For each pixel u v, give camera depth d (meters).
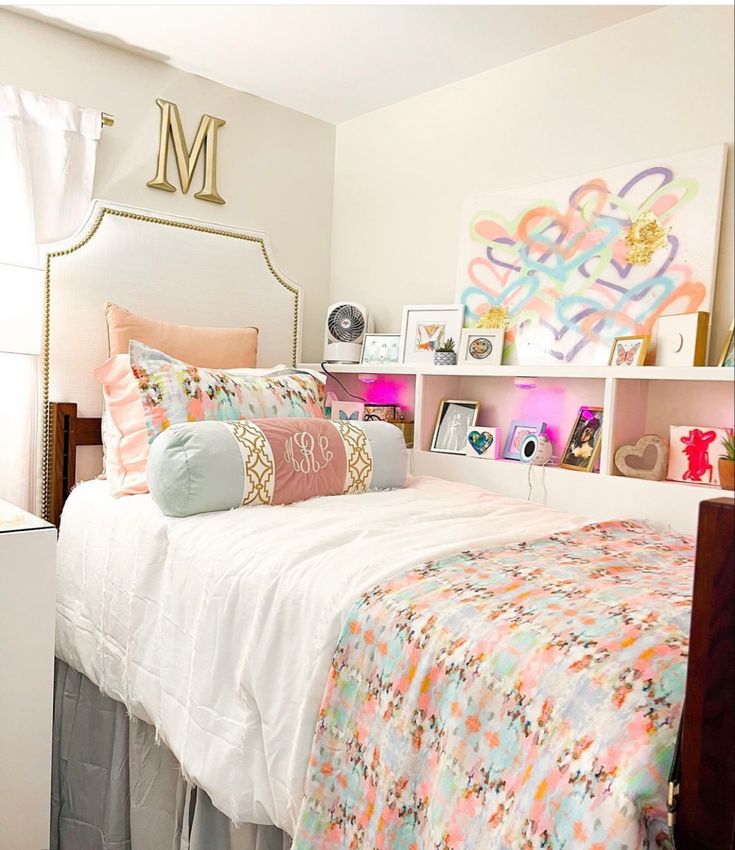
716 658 0.80
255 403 2.21
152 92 2.75
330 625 1.26
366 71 2.79
